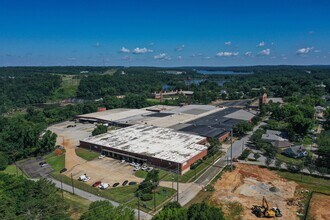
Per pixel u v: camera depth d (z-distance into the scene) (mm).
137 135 101812
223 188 67062
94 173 77125
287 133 112250
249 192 65000
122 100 190250
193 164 80125
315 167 74625
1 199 51531
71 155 92000
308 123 106500
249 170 77625
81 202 60688
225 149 96312
